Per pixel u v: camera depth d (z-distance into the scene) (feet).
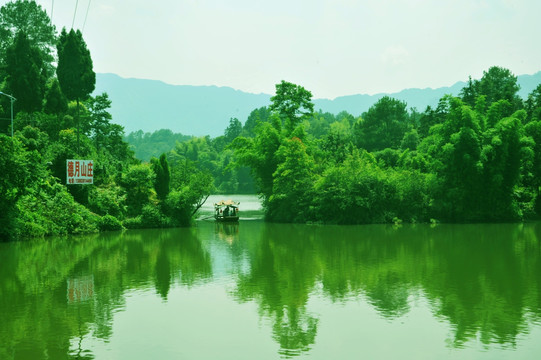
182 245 104.83
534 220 160.04
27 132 149.48
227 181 447.01
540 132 163.63
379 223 150.71
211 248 100.01
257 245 104.42
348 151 201.36
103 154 184.03
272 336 43.80
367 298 57.06
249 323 47.78
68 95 172.86
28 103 166.81
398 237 115.55
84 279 68.49
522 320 47.96
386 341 42.19
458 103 154.10
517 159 151.74
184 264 80.59
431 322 47.57
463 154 148.05
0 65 202.39
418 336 43.45
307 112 204.03
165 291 61.16
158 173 149.79
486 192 151.43
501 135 149.69
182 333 44.70
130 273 73.00
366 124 305.12
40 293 60.18
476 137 147.64
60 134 156.87
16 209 107.24
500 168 149.48
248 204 293.84
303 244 105.09
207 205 301.43
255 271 74.18
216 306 53.98
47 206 118.73
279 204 168.45
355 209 150.92
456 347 40.57
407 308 52.60
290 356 38.83
